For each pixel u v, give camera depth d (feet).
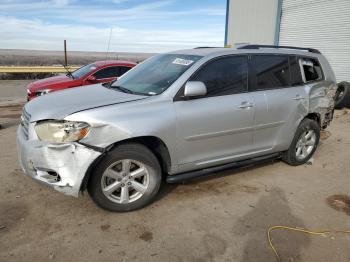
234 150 14.30
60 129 10.77
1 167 16.16
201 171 13.61
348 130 25.40
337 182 15.49
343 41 40.81
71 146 10.66
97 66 29.84
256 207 12.88
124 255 9.86
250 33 55.88
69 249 10.05
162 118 11.86
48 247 10.12
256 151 15.11
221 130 13.44
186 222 11.68
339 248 10.50
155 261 9.64
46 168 10.93
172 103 12.26
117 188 11.89
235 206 12.91
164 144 12.14
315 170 16.90
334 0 40.98
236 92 13.96
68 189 10.87
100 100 12.10
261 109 14.55
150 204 12.82
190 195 13.67
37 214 11.93
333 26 41.70
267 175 16.06
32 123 11.41
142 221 11.66
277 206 13.03
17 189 13.82
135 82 14.20
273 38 51.11
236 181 15.23
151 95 12.48
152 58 16.12
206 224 11.59
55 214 11.95
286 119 15.70
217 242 10.59
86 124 10.77
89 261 9.57
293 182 15.34
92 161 10.80
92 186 11.37
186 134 12.54
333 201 13.61
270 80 15.23
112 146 11.34
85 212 12.12
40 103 12.59
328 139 22.72
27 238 10.53
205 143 13.23
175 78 12.80
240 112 13.83
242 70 14.30
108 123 10.93
